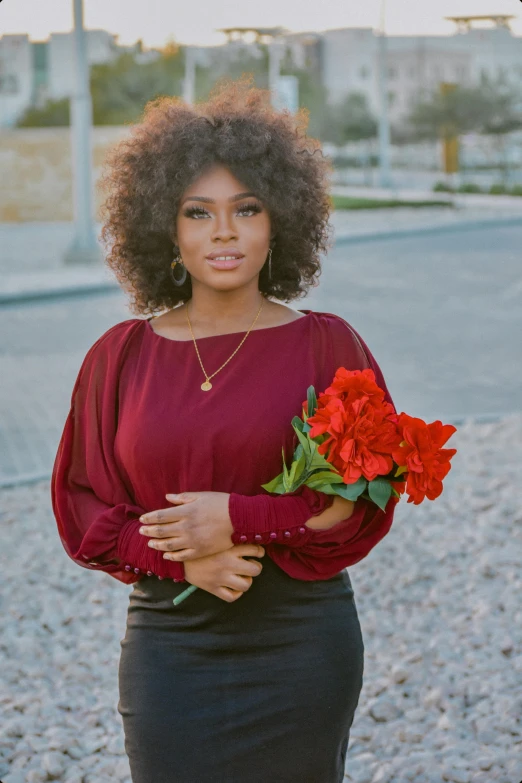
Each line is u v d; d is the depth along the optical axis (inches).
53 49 3120.1
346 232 946.7
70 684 165.8
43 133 1160.8
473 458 271.0
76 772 141.2
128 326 102.4
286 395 96.0
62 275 699.4
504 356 430.6
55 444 316.2
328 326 100.3
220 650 94.8
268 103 104.0
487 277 664.4
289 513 92.0
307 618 95.7
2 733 151.1
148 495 96.8
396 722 150.0
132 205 103.3
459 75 3651.6
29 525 236.8
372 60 3587.6
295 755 94.3
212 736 93.4
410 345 455.2
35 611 191.5
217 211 96.0
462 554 207.9
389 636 176.7
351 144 2412.6
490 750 143.3
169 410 95.5
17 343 474.0
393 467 92.0
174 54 2210.9
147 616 97.0
